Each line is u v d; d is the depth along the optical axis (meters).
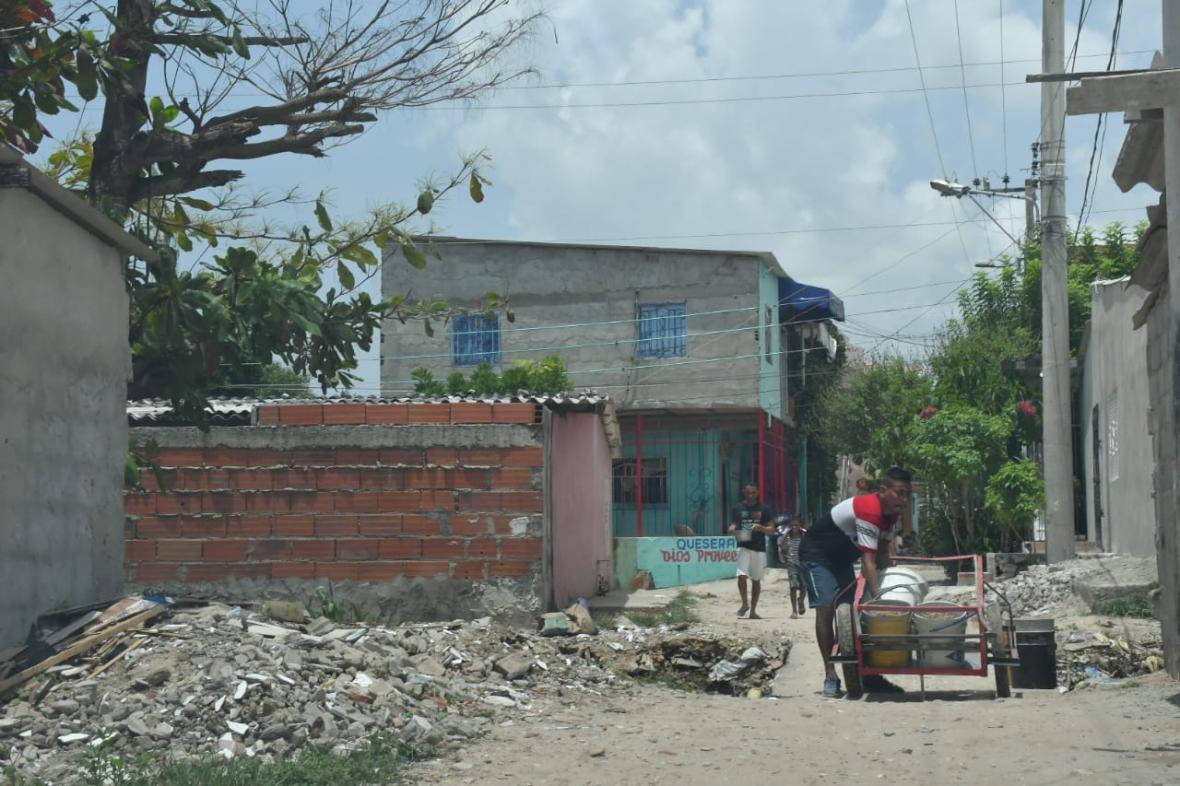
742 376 30.59
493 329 31.95
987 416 23.02
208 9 11.43
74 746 6.93
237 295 11.90
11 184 8.23
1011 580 17.52
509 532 14.57
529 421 14.75
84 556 9.23
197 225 13.30
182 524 14.84
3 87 10.74
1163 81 7.07
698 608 19.02
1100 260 27.94
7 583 8.22
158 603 9.17
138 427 15.05
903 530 34.50
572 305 31.64
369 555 14.67
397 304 13.35
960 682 10.11
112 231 9.53
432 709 8.22
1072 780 5.72
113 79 11.30
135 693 7.54
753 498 17.77
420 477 14.72
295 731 7.18
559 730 7.92
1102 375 20.12
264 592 14.71
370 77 12.51
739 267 30.78
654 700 9.64
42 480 8.69
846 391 35.94
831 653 9.56
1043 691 9.60
